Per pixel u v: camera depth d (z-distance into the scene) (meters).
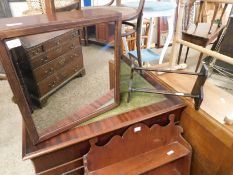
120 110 0.91
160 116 0.93
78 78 1.13
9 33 0.51
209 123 0.84
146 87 1.04
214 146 0.85
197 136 0.94
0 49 0.52
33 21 0.58
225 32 1.71
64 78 1.00
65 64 1.00
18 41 0.60
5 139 1.37
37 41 0.79
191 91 0.98
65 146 0.74
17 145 1.32
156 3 1.68
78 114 0.86
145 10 1.50
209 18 2.29
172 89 1.04
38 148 0.72
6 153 1.27
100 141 0.84
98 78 1.16
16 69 0.64
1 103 1.72
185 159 0.96
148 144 0.95
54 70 0.91
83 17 0.65
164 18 2.76
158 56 1.92
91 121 0.85
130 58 1.30
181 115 0.99
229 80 1.96
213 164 0.88
